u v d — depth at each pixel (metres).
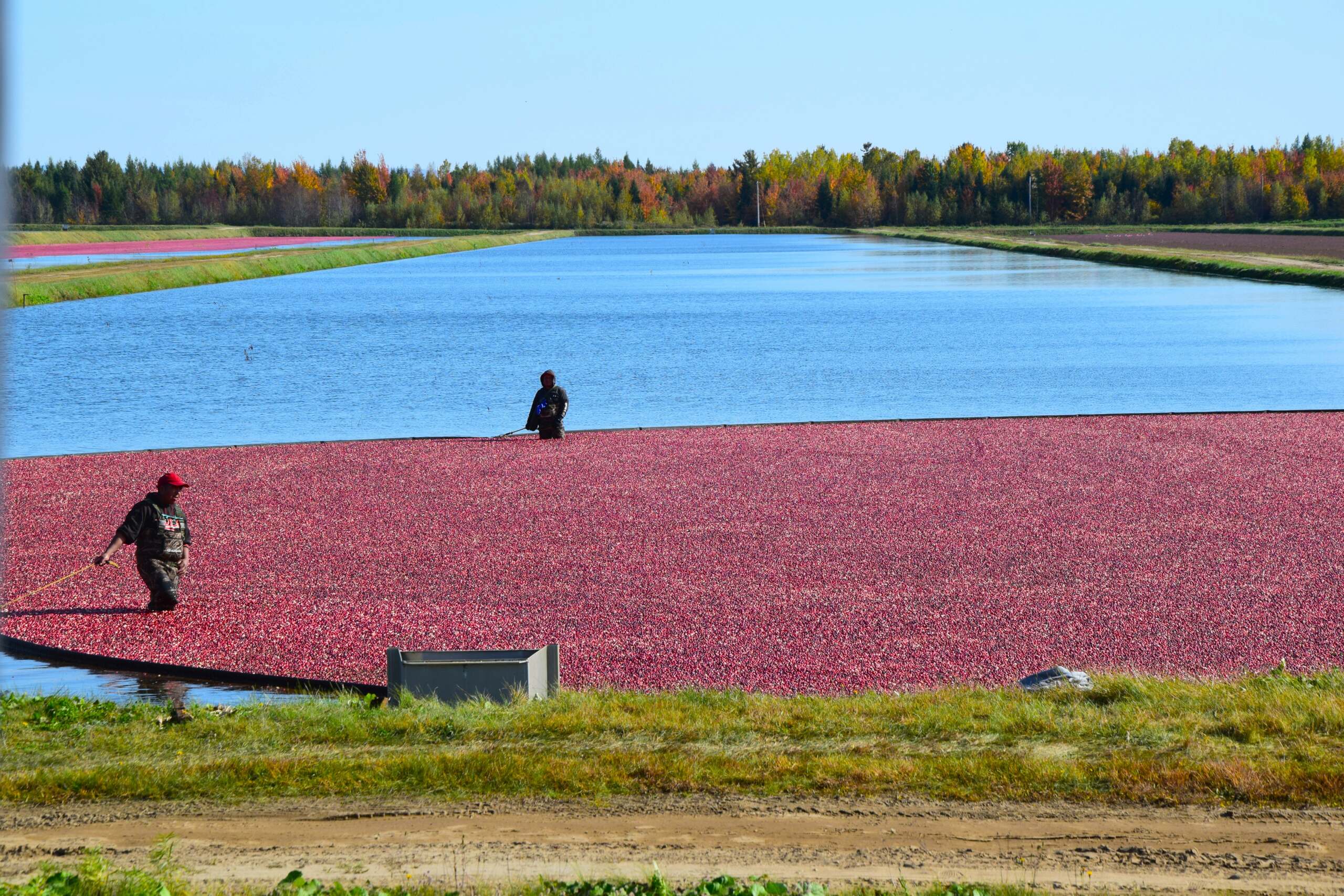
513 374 69.94
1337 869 13.39
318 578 29.59
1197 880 13.17
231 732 18.59
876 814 15.04
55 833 14.60
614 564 30.53
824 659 23.88
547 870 13.45
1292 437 46.44
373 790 15.86
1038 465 42.00
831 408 57.41
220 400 60.94
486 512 36.09
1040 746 17.42
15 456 46.03
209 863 13.70
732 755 17.12
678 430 49.62
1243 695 19.95
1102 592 27.91
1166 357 73.88
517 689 20.44
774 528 33.94
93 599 28.09
